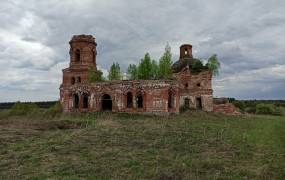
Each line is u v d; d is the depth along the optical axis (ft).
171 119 118.01
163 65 168.45
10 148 60.49
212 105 167.22
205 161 49.06
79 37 170.50
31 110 174.09
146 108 136.87
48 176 41.55
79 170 44.21
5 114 166.50
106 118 123.54
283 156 54.29
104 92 146.00
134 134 76.38
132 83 140.46
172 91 140.67
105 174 42.37
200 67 179.42
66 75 171.32
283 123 120.67
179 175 41.96
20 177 41.01
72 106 153.99
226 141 68.80
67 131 85.61
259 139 72.54
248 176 42.24
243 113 181.57
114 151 56.54
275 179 41.09
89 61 171.22
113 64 182.60
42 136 76.84
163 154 54.85
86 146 61.52
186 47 193.26
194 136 74.54
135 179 40.34
